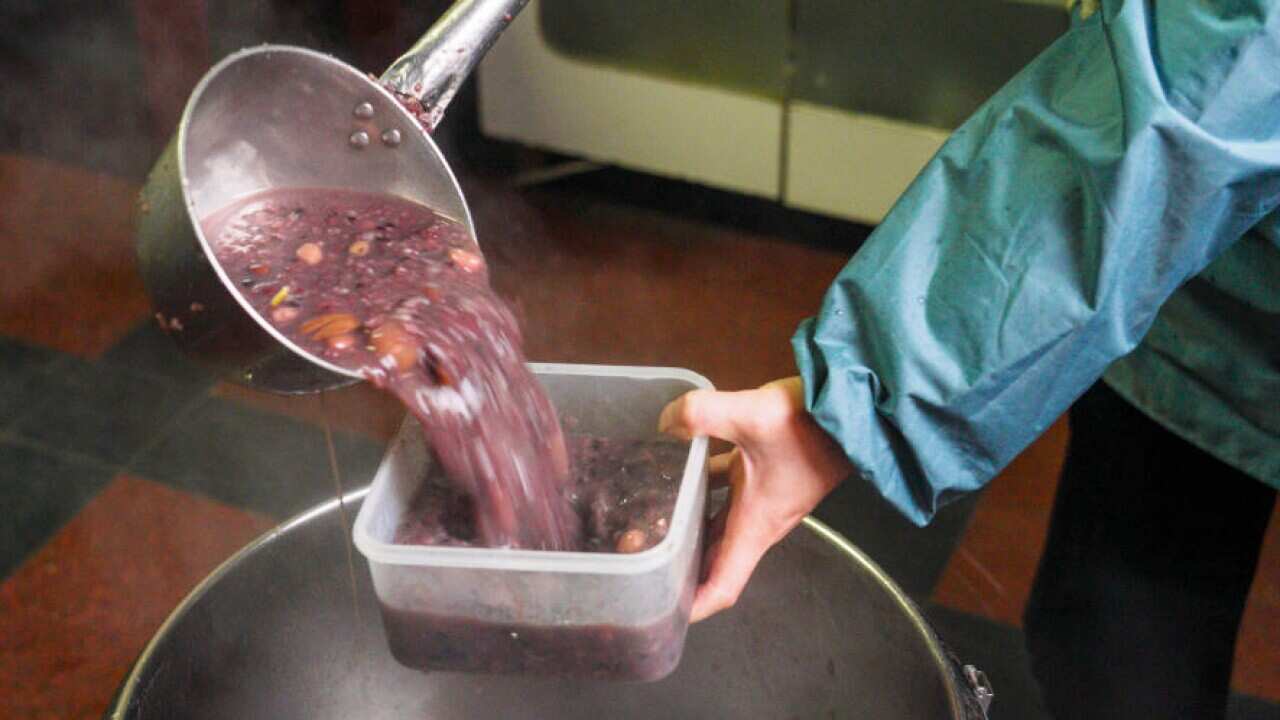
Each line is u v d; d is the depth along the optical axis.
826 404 0.77
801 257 2.11
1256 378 0.95
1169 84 0.72
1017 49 1.77
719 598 0.85
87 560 1.58
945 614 1.51
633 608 0.74
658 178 2.26
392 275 0.81
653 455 0.87
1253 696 1.42
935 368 0.77
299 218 0.86
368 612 1.01
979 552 1.59
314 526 0.94
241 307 0.73
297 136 0.86
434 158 0.86
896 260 0.77
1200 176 0.72
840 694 0.98
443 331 0.77
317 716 1.02
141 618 1.51
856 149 1.95
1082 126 0.74
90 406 1.82
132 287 2.04
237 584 0.91
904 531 1.62
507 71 2.10
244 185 0.86
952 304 0.76
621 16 1.97
